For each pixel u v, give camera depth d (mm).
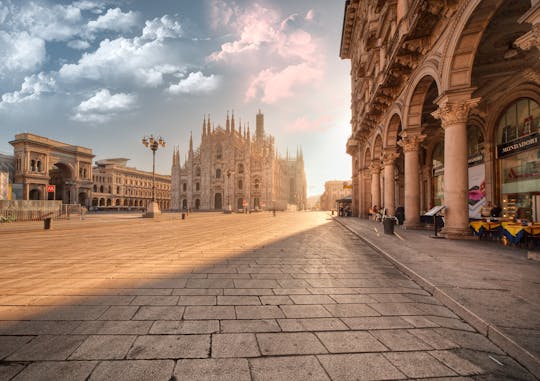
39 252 7902
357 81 26047
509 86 11688
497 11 7848
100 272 5613
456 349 2787
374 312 3697
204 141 88688
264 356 2611
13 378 2211
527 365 2449
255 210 74312
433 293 4344
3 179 31406
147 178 103500
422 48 10555
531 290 4133
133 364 2445
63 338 2885
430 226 14000
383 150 17203
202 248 8836
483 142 13789
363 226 16094
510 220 9234
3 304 3816
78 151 70250
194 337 2949
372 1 16984
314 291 4539
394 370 2416
